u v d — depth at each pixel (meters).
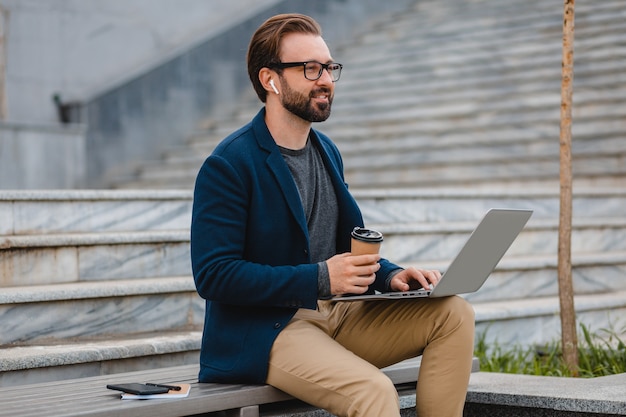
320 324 4.08
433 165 11.18
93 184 12.18
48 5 12.83
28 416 3.41
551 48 12.93
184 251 6.52
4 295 5.25
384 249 7.34
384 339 4.10
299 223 3.96
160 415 3.61
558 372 5.74
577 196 8.83
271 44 4.02
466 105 12.32
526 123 11.30
